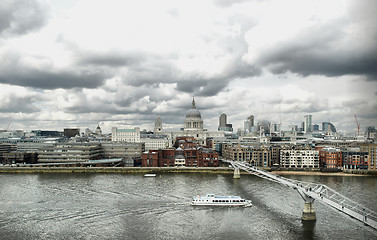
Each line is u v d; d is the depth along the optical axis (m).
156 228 129.00
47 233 123.75
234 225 132.50
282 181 161.12
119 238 119.19
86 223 134.38
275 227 130.00
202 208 155.75
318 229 127.81
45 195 181.38
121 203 163.25
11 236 121.06
